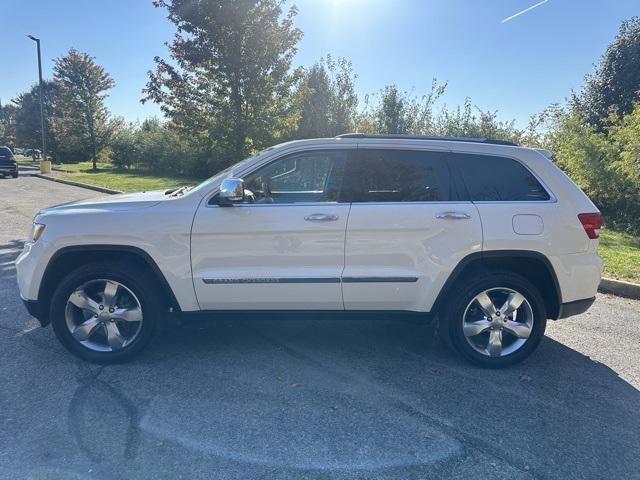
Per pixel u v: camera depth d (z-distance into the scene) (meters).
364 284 3.89
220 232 3.83
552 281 3.96
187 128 15.59
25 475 2.64
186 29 14.34
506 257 3.94
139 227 3.81
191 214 3.85
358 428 3.13
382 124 18.91
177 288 3.90
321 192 3.97
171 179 24.31
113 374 3.81
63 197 16.91
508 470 2.75
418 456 2.86
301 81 15.94
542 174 3.98
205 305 3.97
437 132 18.17
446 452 2.90
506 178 3.98
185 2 13.78
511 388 3.70
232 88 14.68
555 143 14.02
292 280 3.87
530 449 2.94
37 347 4.27
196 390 3.58
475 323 3.98
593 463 2.82
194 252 3.85
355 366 4.02
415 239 3.86
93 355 3.97
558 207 3.92
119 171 32.56
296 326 4.89
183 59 14.53
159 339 4.51
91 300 3.96
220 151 15.77
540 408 3.41
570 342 4.63
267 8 14.27
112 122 36.81
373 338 4.61
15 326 4.73
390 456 2.85
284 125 15.35
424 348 4.40
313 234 3.83
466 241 3.84
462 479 2.67
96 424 3.12
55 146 44.22
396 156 3.98
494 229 3.85
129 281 3.86
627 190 11.38
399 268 3.89
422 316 4.00
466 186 3.95
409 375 3.88
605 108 17.30
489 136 16.70
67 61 35.00
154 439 2.98
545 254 3.88
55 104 42.47
